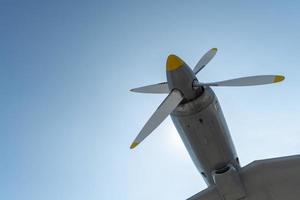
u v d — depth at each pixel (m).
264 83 11.72
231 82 11.94
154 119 11.26
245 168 11.71
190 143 11.56
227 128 11.62
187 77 11.20
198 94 11.35
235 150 11.98
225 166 11.65
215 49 13.75
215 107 11.34
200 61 13.70
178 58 11.16
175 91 11.31
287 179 11.38
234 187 11.55
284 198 11.53
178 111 11.37
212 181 12.08
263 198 11.67
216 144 11.35
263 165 11.52
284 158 11.38
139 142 11.17
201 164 11.82
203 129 11.26
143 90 13.20
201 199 11.98
